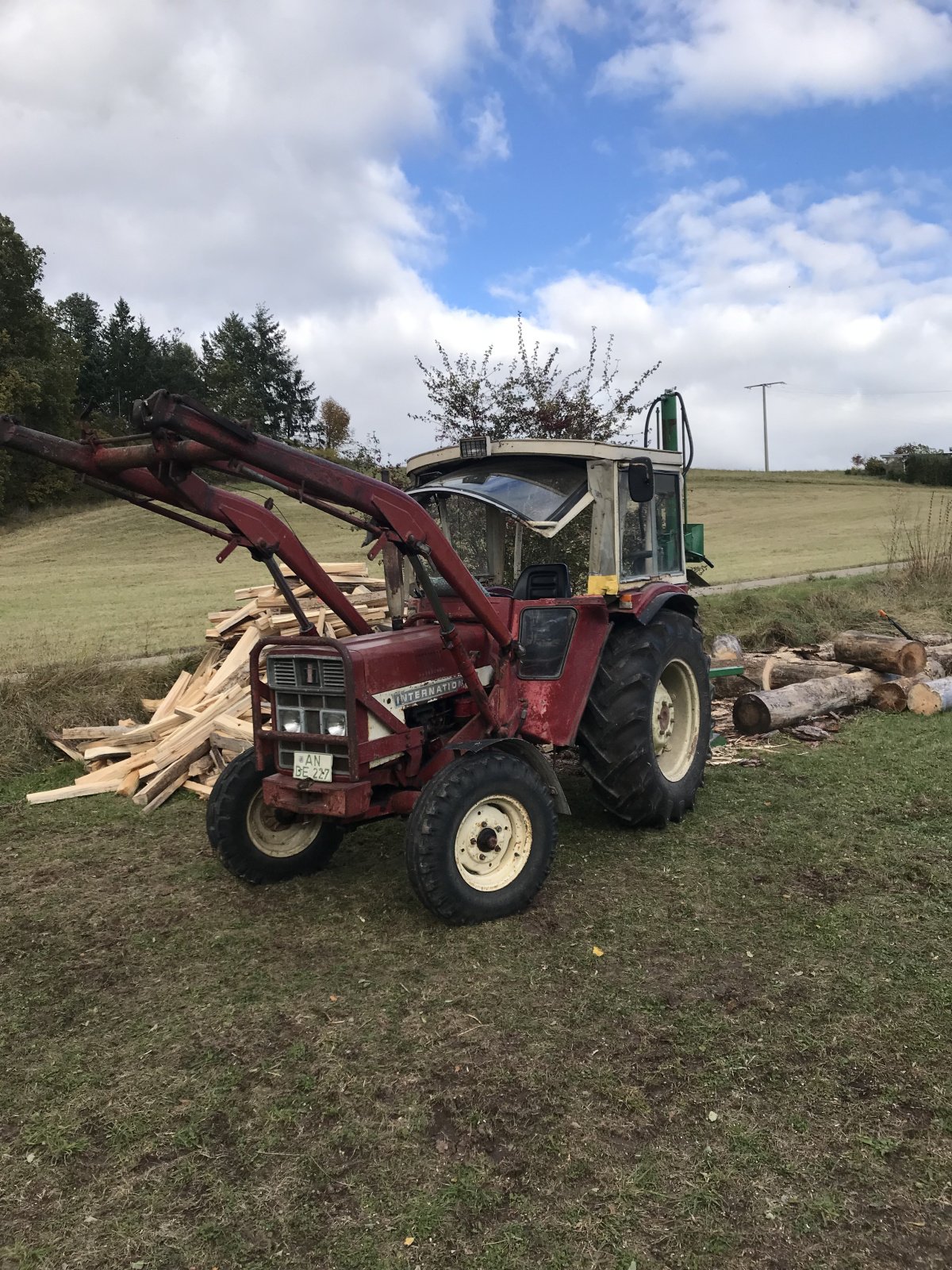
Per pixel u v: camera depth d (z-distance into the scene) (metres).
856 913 3.95
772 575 17.30
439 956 3.71
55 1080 2.97
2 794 6.56
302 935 4.00
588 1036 3.09
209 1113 2.77
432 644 4.32
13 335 49.38
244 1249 2.23
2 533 40.81
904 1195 2.32
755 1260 2.14
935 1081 2.77
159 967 3.77
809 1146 2.51
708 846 4.83
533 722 4.52
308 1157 2.55
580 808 5.56
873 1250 2.16
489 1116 2.69
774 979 3.42
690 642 5.36
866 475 65.25
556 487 4.84
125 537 38.06
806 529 33.03
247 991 3.52
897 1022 3.09
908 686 7.70
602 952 3.69
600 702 4.85
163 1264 2.19
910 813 5.23
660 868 4.55
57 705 7.71
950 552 14.25
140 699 8.02
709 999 3.29
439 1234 2.25
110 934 4.11
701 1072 2.86
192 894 4.55
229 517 3.87
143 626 13.79
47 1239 2.28
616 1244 2.19
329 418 84.44
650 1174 2.42
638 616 4.80
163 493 3.91
